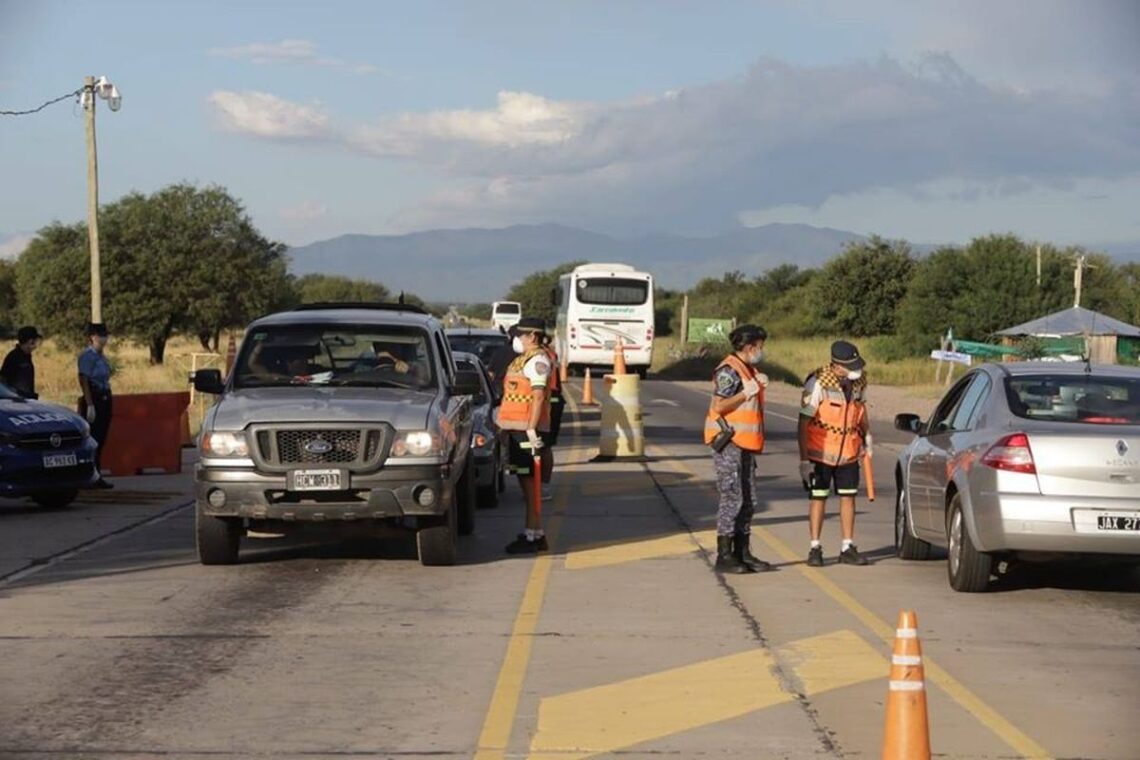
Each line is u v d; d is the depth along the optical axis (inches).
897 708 232.4
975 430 443.8
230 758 263.0
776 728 285.3
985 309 2832.2
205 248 2546.8
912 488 496.4
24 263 2728.8
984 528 421.1
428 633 374.3
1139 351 2073.1
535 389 516.7
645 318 2071.9
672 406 1555.1
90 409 732.7
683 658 347.6
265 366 516.7
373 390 501.7
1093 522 408.8
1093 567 496.4
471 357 708.0
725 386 473.4
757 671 334.0
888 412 1520.7
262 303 2598.4
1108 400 438.3
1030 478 413.7
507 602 419.8
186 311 2539.4
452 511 481.1
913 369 2365.9
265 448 458.9
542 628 381.7
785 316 4503.0
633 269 2116.1
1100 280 3053.6
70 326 2509.8
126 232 2519.7
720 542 478.3
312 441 458.0
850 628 385.4
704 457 932.6
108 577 460.8
